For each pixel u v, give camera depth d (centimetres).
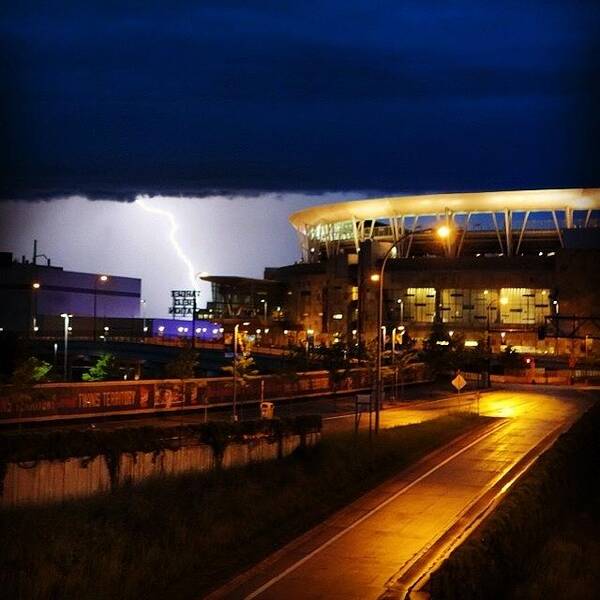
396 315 17788
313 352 10550
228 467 3616
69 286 19675
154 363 13600
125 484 3120
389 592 2066
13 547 2262
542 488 3048
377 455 4025
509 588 2244
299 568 2292
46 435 2944
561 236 18250
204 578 2178
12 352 8131
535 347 16438
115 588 2045
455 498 3288
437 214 19050
